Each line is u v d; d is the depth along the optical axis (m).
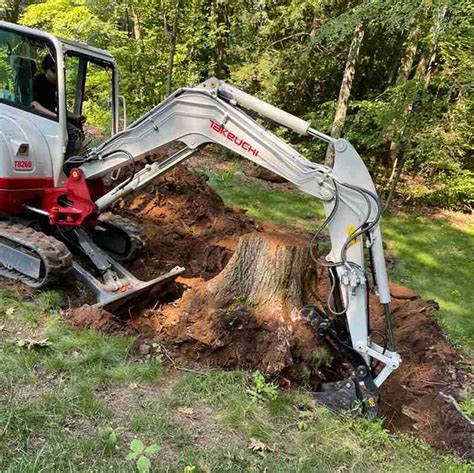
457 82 10.06
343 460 3.34
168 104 4.52
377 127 11.70
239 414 3.54
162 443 3.12
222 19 14.47
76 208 5.05
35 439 2.93
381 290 3.92
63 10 11.37
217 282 4.47
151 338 4.34
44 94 5.06
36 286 4.70
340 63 13.92
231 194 10.32
